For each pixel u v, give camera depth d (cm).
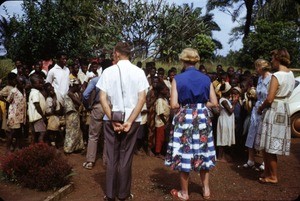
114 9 1805
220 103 588
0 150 634
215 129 625
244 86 656
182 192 431
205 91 417
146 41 1866
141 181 500
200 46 1936
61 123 645
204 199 435
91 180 504
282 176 528
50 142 646
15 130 609
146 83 423
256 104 538
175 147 416
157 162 589
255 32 1773
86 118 654
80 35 1178
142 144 654
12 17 1085
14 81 615
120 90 414
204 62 1942
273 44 1692
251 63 1759
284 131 467
